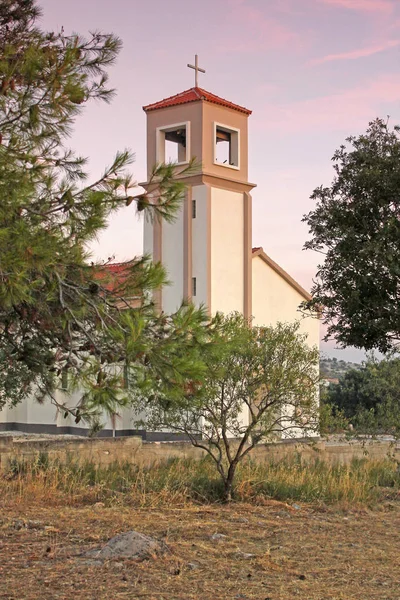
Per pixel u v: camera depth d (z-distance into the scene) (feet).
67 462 57.98
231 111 127.34
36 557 31.27
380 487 60.95
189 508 45.85
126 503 46.47
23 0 27.73
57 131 25.05
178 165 26.04
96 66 25.93
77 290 25.11
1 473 52.70
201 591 27.20
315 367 53.78
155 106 125.70
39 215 24.49
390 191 67.31
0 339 28.48
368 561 33.45
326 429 54.95
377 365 68.39
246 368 51.44
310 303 69.36
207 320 27.55
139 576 28.68
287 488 52.95
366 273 65.67
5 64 23.77
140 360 25.49
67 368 26.21
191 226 123.34
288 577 29.96
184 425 52.37
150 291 26.86
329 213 68.23
